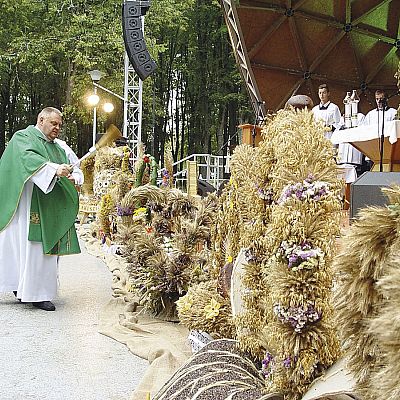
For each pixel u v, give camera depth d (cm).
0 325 548
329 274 200
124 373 414
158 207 600
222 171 1773
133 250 571
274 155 238
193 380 249
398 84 201
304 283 201
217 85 3409
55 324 554
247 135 704
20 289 621
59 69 2906
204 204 563
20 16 2669
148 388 365
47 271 620
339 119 957
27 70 3000
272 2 1197
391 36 1248
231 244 337
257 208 252
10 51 2634
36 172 606
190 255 547
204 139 3575
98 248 1141
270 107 1277
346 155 831
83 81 2617
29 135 630
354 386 144
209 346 283
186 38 3503
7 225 622
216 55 3441
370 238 136
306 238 202
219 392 230
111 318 569
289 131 218
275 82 1271
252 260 261
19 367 424
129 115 1756
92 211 1561
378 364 135
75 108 2712
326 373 197
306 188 206
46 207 623
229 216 333
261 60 1251
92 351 466
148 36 2636
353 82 1291
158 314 555
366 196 309
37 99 3453
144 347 464
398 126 529
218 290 388
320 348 200
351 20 1229
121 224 632
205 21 3422
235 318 288
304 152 212
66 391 377
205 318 372
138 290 566
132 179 1004
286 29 1229
